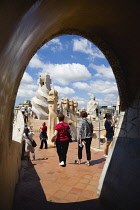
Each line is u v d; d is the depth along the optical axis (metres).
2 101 1.37
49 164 5.36
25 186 3.65
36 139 11.05
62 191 3.42
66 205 2.88
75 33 3.23
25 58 2.29
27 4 0.98
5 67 1.15
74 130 10.84
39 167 5.05
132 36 2.56
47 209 2.74
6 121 1.92
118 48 3.02
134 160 2.64
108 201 2.86
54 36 3.07
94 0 2.20
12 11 0.86
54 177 4.21
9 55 1.15
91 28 3.04
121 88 3.20
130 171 2.62
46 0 1.31
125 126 3.08
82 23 2.95
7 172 2.12
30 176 4.29
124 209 2.47
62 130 5.12
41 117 18.12
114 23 2.60
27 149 5.79
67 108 11.37
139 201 2.29
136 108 2.86
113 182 2.89
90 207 2.80
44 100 18.22
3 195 1.73
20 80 2.62
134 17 2.23
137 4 1.99
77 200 3.05
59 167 5.03
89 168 4.91
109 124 5.96
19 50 1.52
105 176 3.22
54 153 7.01
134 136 2.79
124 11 2.24
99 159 5.88
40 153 7.02
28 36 1.61
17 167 3.97
